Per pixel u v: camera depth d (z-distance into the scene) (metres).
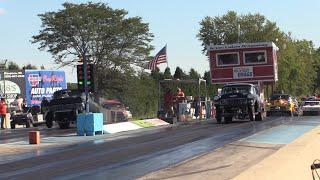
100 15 64.69
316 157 14.96
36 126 38.94
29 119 38.34
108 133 26.00
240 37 86.06
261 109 33.06
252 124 28.81
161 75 82.44
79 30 64.44
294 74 90.00
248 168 13.22
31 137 21.70
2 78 56.06
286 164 13.62
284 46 87.69
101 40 64.81
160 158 15.91
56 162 15.82
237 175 12.22
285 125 26.89
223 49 40.62
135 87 64.38
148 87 64.50
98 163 15.31
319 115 41.38
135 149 18.45
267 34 86.44
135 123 29.50
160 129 27.84
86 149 19.11
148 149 18.31
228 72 40.56
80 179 12.62
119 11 66.31
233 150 17.08
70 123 33.12
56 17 65.00
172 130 26.52
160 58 40.16
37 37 65.50
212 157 15.65
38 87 58.91
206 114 41.34
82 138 23.73
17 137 25.81
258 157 15.48
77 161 15.88
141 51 65.94
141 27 66.19
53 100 31.52
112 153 17.56
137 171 13.59
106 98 63.81
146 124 30.47
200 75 88.56
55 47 65.19
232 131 24.28
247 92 32.06
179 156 16.19
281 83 86.31
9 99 56.75
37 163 15.73
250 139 19.97
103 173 13.44
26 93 58.06
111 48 64.81
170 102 36.66
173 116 35.94
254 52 40.12
